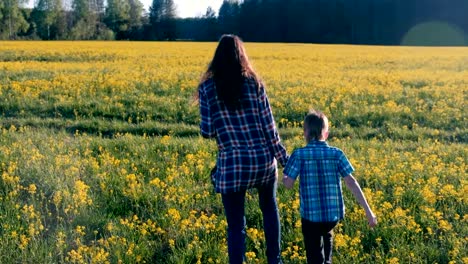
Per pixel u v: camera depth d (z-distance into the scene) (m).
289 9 78.50
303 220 4.58
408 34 75.31
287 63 25.86
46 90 15.40
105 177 7.30
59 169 7.45
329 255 4.69
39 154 8.08
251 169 4.28
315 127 4.64
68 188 6.76
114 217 6.19
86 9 78.75
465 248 5.32
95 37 76.06
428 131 11.67
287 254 5.37
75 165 7.77
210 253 5.32
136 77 18.48
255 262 5.09
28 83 16.39
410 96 15.77
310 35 77.44
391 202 6.75
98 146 9.42
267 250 4.58
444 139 11.42
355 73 21.72
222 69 4.32
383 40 76.00
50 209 6.41
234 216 4.38
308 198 4.54
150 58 27.11
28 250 5.36
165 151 9.16
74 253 4.98
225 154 4.32
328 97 15.29
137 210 6.42
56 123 12.13
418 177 7.62
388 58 29.44
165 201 6.57
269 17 78.81
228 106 4.29
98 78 18.06
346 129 11.83
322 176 4.54
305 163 4.57
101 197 6.72
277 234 4.55
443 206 6.56
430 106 14.41
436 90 16.61
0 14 71.38
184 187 7.12
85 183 7.18
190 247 5.35
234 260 4.35
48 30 74.81
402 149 10.03
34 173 7.25
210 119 4.37
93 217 6.04
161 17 80.00
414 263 5.14
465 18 76.81
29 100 13.91
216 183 4.38
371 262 5.14
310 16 78.19
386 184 7.23
